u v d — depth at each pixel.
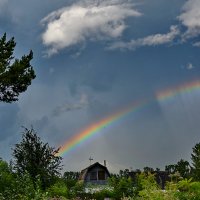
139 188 24.42
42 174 21.95
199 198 8.81
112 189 28.23
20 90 29.36
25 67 28.92
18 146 22.50
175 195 9.05
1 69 27.50
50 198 18.11
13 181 17.23
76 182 31.41
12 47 28.61
